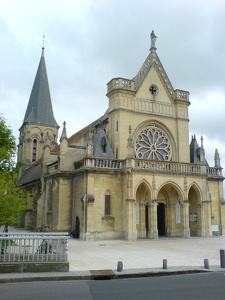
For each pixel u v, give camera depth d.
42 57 101.69
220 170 53.88
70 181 47.75
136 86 50.88
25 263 19.53
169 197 49.34
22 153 95.56
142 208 46.81
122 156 47.38
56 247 20.38
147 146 50.62
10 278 17.95
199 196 47.91
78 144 59.00
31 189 65.00
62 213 46.47
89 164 43.25
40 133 94.69
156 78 53.06
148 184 43.88
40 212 54.59
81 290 15.80
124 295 14.75
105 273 19.44
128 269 20.80
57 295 14.75
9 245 19.83
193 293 15.15
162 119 52.12
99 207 42.97
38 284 17.34
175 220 49.00
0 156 37.88
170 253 29.23
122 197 44.38
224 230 52.00
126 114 48.88
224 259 22.33
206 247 34.16
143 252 29.83
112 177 44.34
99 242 39.16
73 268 21.20
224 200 53.00
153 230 42.91
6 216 28.42
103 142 46.94
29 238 19.83
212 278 18.94
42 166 56.44
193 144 54.72
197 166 48.19
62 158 48.25
